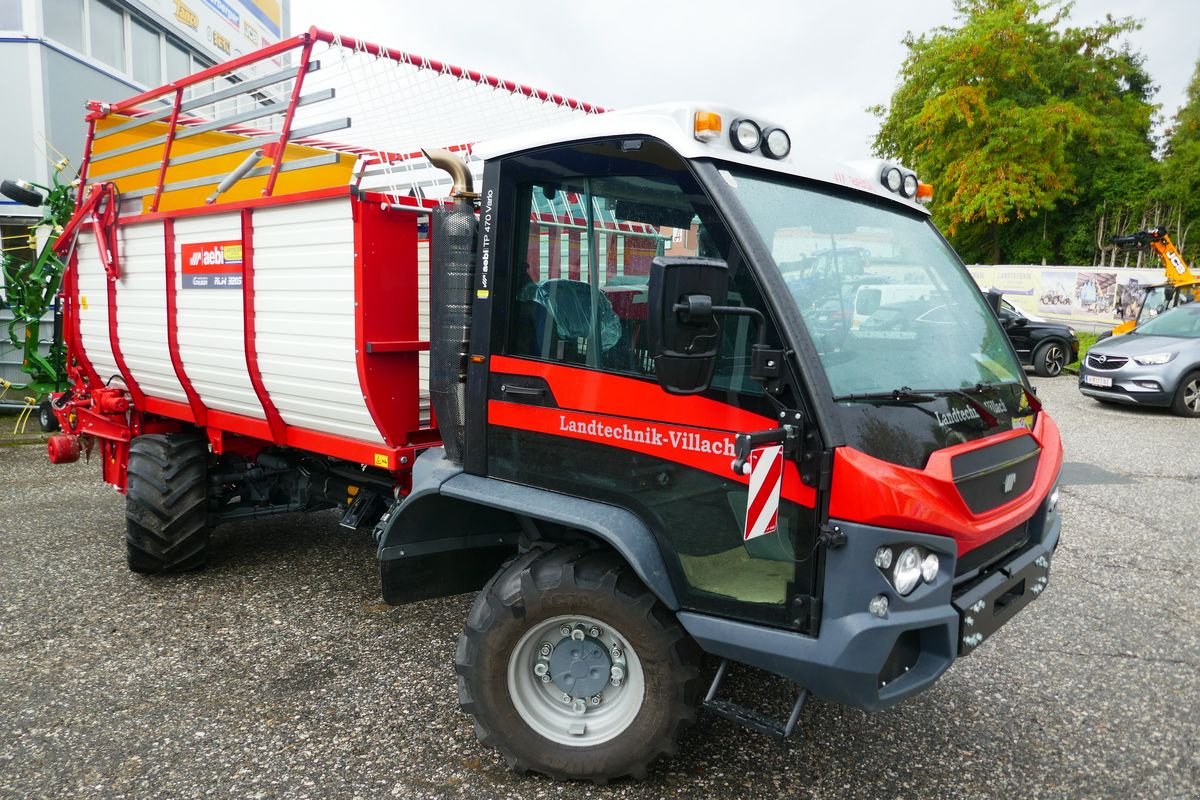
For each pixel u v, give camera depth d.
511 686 2.99
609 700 3.00
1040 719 3.52
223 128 4.22
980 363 3.20
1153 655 4.13
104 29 11.48
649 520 2.75
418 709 3.54
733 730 3.38
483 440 3.10
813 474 2.44
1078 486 7.49
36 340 9.40
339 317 3.52
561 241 2.87
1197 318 11.95
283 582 5.05
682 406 2.63
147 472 4.89
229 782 3.01
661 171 2.66
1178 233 27.36
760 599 2.59
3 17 9.97
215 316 4.25
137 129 4.89
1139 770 3.16
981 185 25.44
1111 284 19.94
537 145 2.90
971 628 2.64
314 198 3.51
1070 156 27.33
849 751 3.25
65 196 9.10
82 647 4.12
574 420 2.86
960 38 25.53
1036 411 3.37
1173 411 11.34
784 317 2.45
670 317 2.22
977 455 2.72
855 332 2.79
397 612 4.60
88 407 5.86
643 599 2.77
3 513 6.58
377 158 3.35
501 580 2.98
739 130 2.70
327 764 3.13
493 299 3.02
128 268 4.98
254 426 4.45
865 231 3.02
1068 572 5.29
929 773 3.12
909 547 2.45
